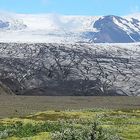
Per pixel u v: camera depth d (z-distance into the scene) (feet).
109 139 120.57
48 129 156.66
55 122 188.75
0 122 207.62
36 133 144.77
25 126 167.63
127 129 165.37
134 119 220.43
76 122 188.65
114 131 156.46
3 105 529.45
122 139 136.46
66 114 265.54
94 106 578.66
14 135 141.49
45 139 127.03
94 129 118.73
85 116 249.34
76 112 280.31
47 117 251.19
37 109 465.47
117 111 301.84
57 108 504.84
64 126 165.99
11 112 394.73
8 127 168.45
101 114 261.65
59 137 120.98
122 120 213.66
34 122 192.65
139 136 147.74
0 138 134.41
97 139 116.78
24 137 135.33
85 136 116.78
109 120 214.07
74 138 117.50
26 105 548.72
